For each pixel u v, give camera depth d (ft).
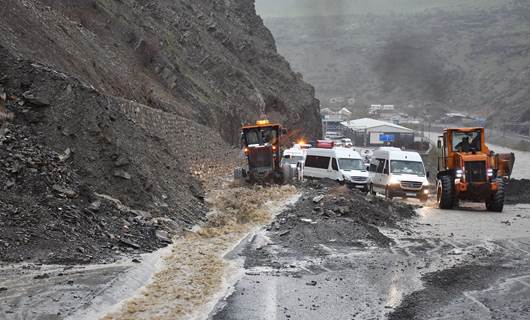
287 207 66.08
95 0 108.27
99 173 47.26
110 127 51.90
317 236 51.13
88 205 43.01
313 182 95.55
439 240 55.11
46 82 49.70
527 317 31.32
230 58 191.83
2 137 43.32
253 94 181.88
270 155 95.81
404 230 60.64
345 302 33.19
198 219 55.72
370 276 39.37
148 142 61.57
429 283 38.04
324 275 39.19
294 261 42.83
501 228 63.52
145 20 135.03
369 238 52.31
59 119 47.83
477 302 34.06
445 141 85.35
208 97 143.54
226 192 80.07
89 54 83.20
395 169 93.25
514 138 428.15
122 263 35.99
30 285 30.27
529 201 98.48
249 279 37.17
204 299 32.27
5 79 49.14
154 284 33.99
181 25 166.71
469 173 79.36
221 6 240.32
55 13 85.92
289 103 221.87
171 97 116.26
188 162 94.79
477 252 49.44
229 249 45.06
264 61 241.96
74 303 28.12
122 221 43.91
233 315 29.91
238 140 157.17
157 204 50.90
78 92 51.01
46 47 66.18
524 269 43.04
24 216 37.50
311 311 31.35
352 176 96.17
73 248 36.60
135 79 97.40
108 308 29.14
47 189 41.16
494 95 645.10
